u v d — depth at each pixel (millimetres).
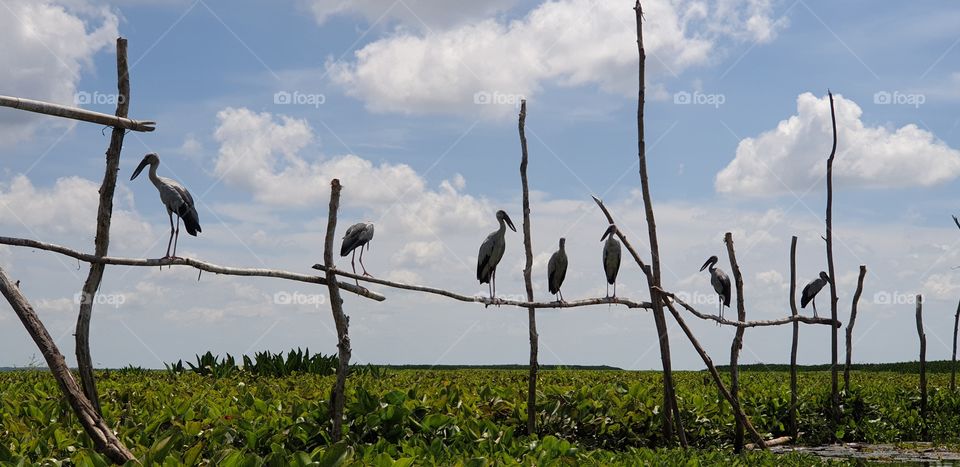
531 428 11664
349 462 6551
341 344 8797
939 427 17641
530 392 11711
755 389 17141
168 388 12719
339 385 8664
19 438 7797
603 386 14031
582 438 12430
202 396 10922
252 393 12008
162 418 8820
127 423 8852
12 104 6746
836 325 16500
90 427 6672
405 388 14117
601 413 12711
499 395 13117
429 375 19609
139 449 7250
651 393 14641
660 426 12945
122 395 11500
